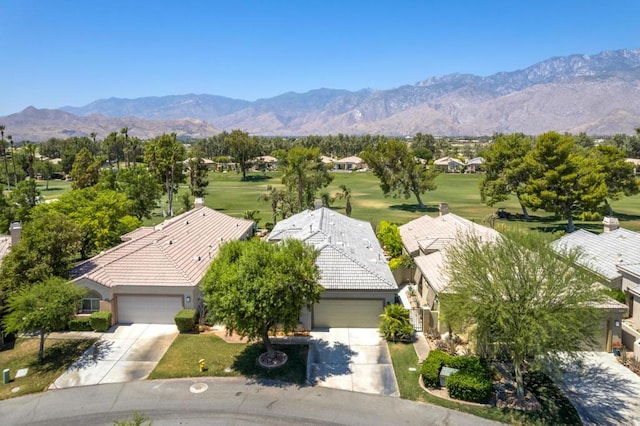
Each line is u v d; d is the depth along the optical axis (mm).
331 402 21406
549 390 22344
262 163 150375
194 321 28922
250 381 23219
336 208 81438
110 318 29234
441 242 37438
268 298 22422
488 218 61938
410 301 34344
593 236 37875
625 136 157000
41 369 24453
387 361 25297
